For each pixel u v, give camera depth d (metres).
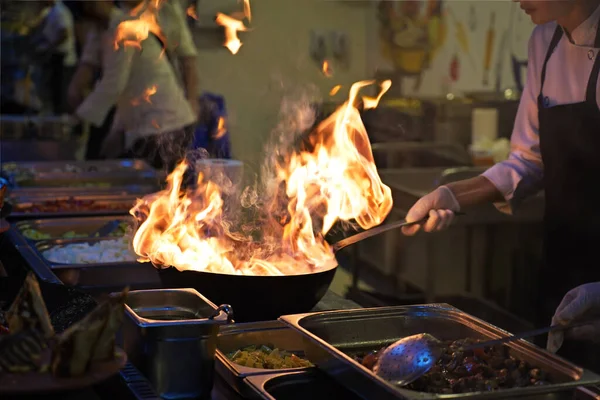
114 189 3.33
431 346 1.28
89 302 1.56
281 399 1.33
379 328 1.50
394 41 5.69
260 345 1.62
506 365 1.32
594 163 2.16
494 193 2.27
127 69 4.05
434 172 3.89
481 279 4.13
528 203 3.57
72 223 2.76
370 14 5.84
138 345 1.29
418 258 4.14
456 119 4.62
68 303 1.58
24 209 2.93
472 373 1.32
